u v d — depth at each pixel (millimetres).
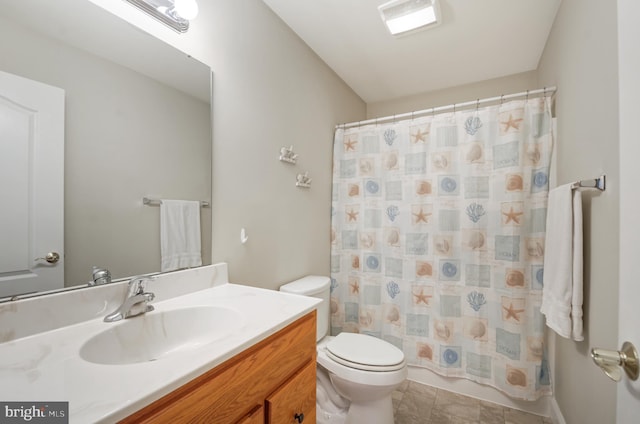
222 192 1243
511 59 2016
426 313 1855
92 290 790
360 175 2111
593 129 1056
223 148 1249
